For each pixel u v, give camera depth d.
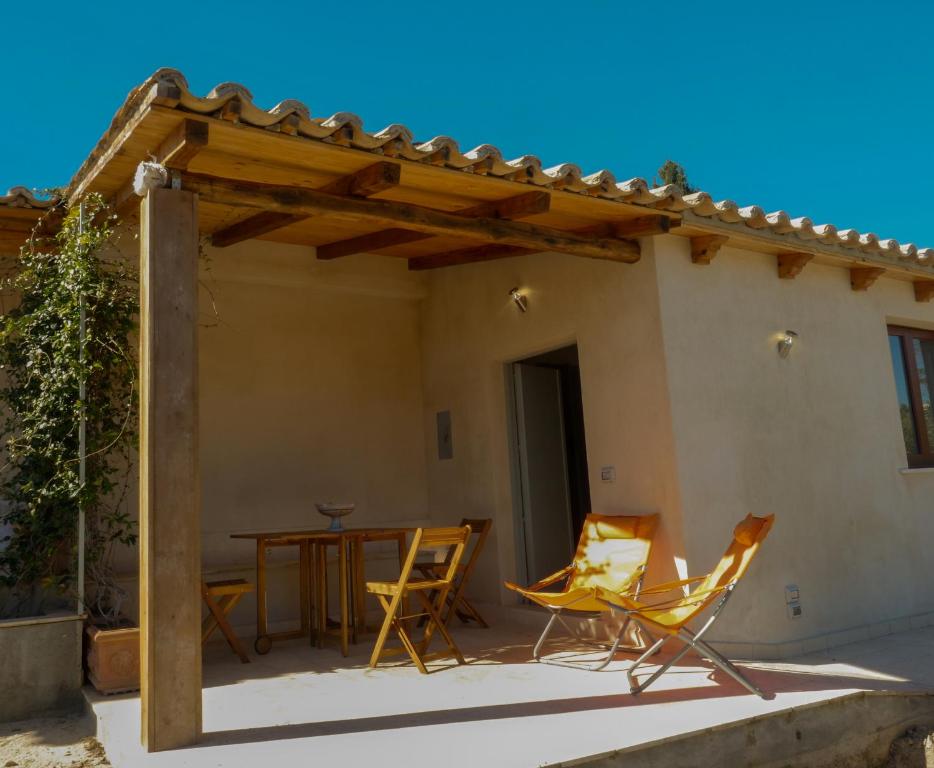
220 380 7.02
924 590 6.58
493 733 3.62
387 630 5.22
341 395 7.62
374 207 4.62
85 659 4.80
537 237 5.20
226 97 3.55
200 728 3.61
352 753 3.38
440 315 7.90
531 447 7.28
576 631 6.03
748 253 6.09
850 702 4.17
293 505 7.21
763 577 5.54
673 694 4.25
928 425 7.31
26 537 4.96
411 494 7.86
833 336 6.52
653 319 5.54
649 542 5.32
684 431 5.42
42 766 3.67
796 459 5.98
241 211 5.77
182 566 3.62
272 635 5.89
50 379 4.89
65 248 4.96
